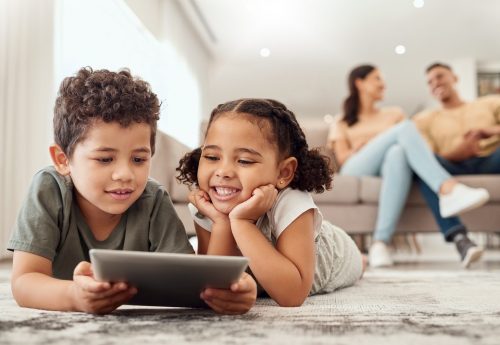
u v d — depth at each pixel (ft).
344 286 5.14
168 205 3.90
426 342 2.30
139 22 15.87
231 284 2.80
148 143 3.39
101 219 3.68
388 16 20.38
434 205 9.41
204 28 21.66
